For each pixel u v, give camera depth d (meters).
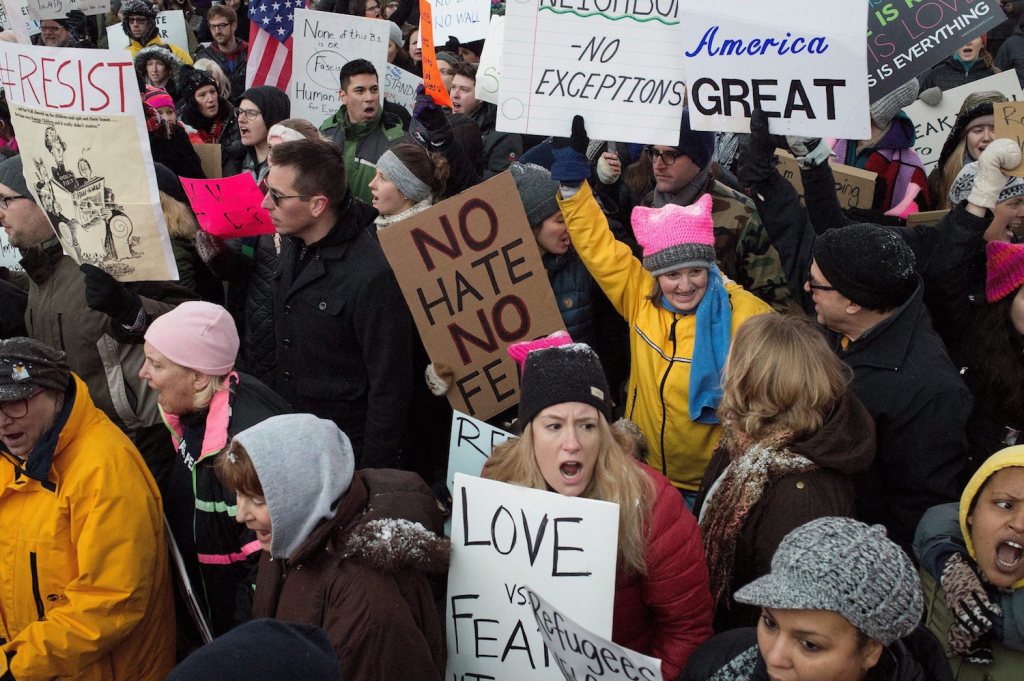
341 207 3.53
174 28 9.44
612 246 3.42
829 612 1.64
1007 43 8.92
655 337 3.25
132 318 3.56
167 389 2.93
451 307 3.43
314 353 3.61
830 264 2.84
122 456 2.87
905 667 1.74
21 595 2.89
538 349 2.42
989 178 3.20
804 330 2.50
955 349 3.34
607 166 4.71
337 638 2.05
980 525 2.21
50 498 2.82
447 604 2.38
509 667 2.35
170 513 3.12
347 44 6.41
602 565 2.22
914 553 2.57
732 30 3.29
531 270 3.42
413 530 2.15
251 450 2.12
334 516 2.16
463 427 3.16
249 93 6.07
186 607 3.43
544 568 2.28
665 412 3.21
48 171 3.44
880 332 2.83
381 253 3.55
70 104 3.30
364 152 5.84
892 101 4.93
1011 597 2.20
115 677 2.92
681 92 3.45
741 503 2.43
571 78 3.48
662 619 2.38
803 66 3.27
